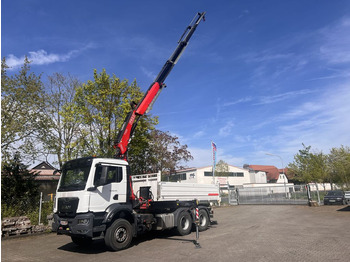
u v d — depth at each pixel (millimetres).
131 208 9031
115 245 8172
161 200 9961
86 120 17953
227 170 51531
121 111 18438
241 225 13289
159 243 9281
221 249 7848
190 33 12219
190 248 8172
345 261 6227
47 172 26828
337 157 36062
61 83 22766
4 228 11062
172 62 11820
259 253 7199
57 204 8539
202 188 12234
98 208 8125
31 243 10109
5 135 15250
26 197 14633
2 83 15617
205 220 11961
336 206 22766
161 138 26703
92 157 8523
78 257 7629
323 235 9773
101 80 18062
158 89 11578
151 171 24844
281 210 21812
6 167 14625
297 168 38438
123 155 10086
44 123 17922
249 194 32500
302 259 6488
